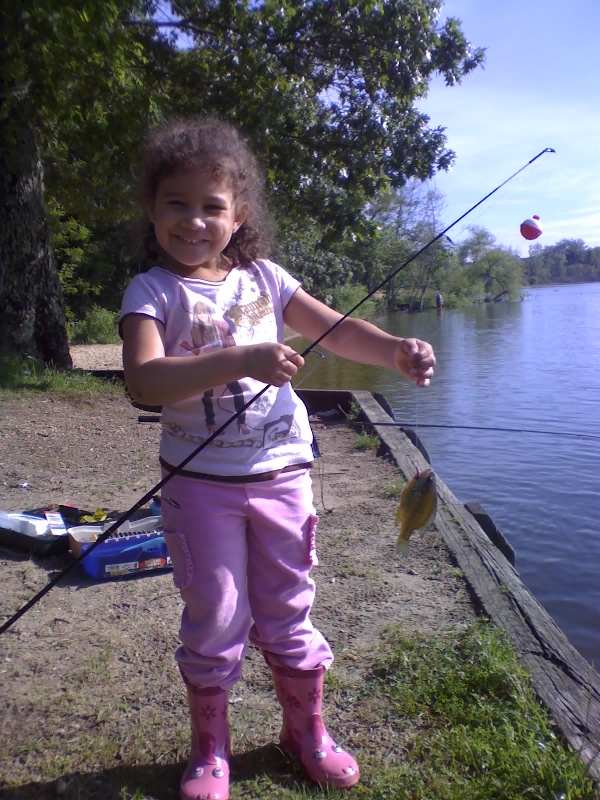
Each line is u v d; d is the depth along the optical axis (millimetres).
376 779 2545
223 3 12477
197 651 2439
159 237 2506
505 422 14594
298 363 2225
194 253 2469
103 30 9773
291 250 31594
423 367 2508
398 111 14227
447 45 13836
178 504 2438
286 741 2676
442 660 3189
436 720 2867
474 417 15148
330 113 14023
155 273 2508
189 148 2451
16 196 10977
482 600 3805
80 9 9328
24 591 4090
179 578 2436
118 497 5770
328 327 2695
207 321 2445
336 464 6949
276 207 13648
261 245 2795
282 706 2646
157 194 2492
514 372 21375
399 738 2787
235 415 2305
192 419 2426
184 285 2473
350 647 3430
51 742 2820
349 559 4477
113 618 3770
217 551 2396
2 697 3098
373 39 13453
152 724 2914
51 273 11398
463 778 2535
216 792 2410
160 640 3529
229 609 2412
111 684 3180
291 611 2537
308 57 13695
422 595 3951
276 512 2463
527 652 3287
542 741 2627
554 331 34531
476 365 23344
